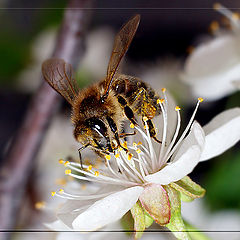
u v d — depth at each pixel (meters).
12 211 0.16
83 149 0.14
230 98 0.17
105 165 0.14
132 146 0.14
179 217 0.13
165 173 0.13
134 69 0.19
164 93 0.14
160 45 0.19
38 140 0.16
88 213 0.13
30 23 0.18
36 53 0.18
